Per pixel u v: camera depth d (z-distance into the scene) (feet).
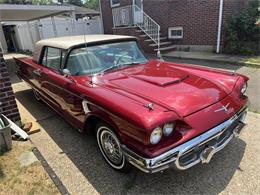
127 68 10.96
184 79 9.53
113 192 8.01
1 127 10.50
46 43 13.11
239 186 7.85
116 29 40.68
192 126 7.11
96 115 8.45
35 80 14.69
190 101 7.83
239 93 9.29
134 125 6.77
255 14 29.86
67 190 8.19
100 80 9.68
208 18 31.48
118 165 8.71
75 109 10.01
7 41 65.21
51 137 11.90
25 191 8.05
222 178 8.25
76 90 9.53
